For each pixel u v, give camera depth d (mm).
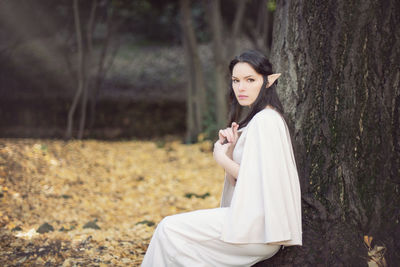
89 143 9398
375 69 2527
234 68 2287
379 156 2539
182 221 2193
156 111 14430
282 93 2732
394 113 2543
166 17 18641
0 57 12789
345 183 2506
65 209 4578
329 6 2535
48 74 14445
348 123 2516
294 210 2137
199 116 10219
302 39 2631
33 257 3168
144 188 5980
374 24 2514
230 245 2166
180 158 8320
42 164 6277
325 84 2543
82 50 9781
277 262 2428
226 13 13055
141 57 19453
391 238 2455
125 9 12062
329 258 2383
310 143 2568
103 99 14438
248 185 2121
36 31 11688
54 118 13414
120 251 3422
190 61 10344
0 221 3893
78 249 3395
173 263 2182
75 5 9516
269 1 9133
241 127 2361
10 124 12680
